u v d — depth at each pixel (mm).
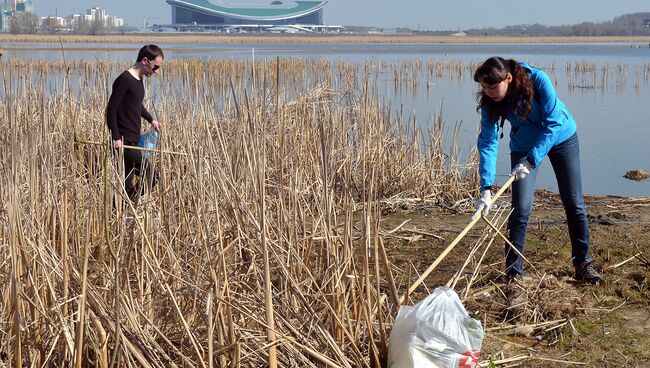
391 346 4211
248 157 4410
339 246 4562
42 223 4547
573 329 5145
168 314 4367
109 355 4133
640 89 26688
